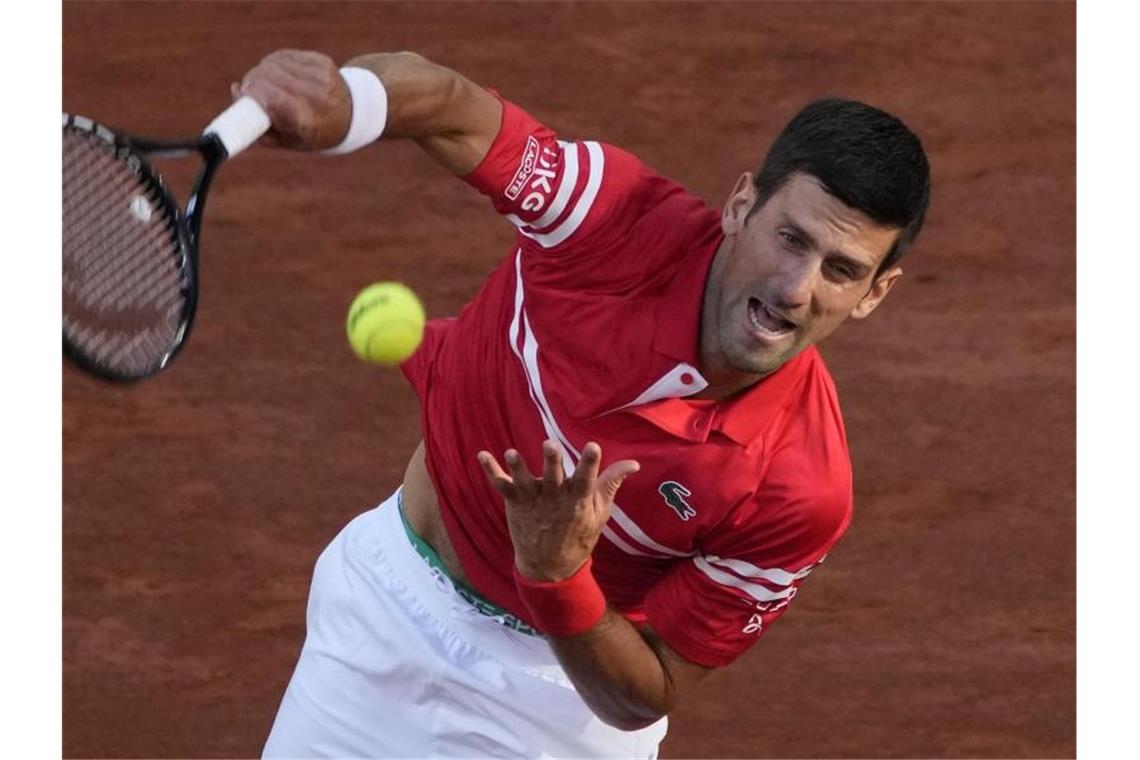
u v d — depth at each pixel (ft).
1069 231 116.16
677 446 59.52
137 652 93.50
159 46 128.36
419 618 68.85
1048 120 124.06
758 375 58.90
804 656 93.91
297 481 100.58
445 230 114.73
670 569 63.67
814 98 125.29
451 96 55.62
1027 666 93.97
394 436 102.78
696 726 90.68
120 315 52.34
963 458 102.63
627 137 122.11
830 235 54.54
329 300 110.22
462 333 64.64
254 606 95.20
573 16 131.44
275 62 51.60
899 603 96.17
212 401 104.53
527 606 59.52
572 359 59.72
